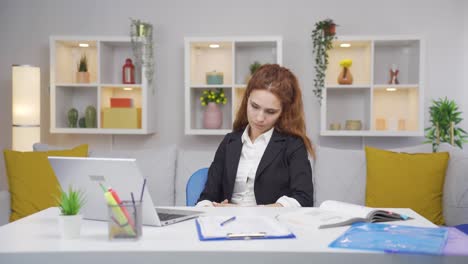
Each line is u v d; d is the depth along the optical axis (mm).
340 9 4066
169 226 1322
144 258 1035
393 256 1015
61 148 3207
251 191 2029
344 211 1467
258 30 4117
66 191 1437
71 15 4180
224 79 4098
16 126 3773
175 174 3070
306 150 2045
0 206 2854
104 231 1260
